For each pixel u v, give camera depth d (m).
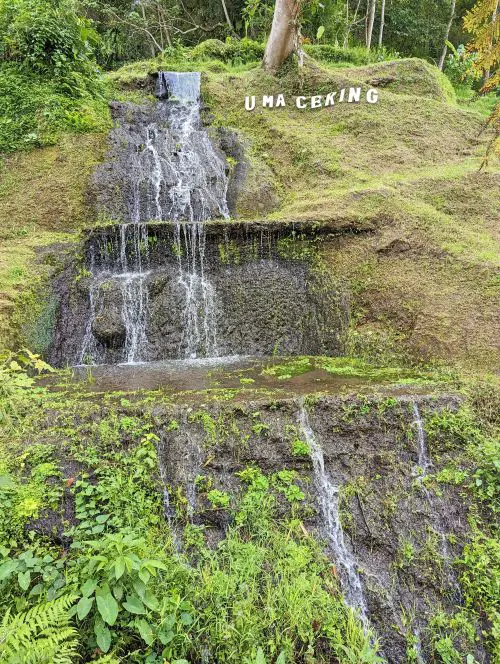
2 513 2.73
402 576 3.01
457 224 5.86
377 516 3.19
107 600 2.29
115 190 7.16
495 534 3.08
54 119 7.52
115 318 5.52
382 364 4.88
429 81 9.69
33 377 4.69
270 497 3.15
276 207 7.47
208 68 11.42
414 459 3.43
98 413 3.40
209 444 3.30
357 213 5.91
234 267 5.93
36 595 2.47
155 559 2.66
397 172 7.29
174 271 5.94
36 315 5.17
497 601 2.85
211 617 2.61
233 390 3.94
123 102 9.18
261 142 8.65
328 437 3.47
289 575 2.85
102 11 14.29
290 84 9.56
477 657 2.74
